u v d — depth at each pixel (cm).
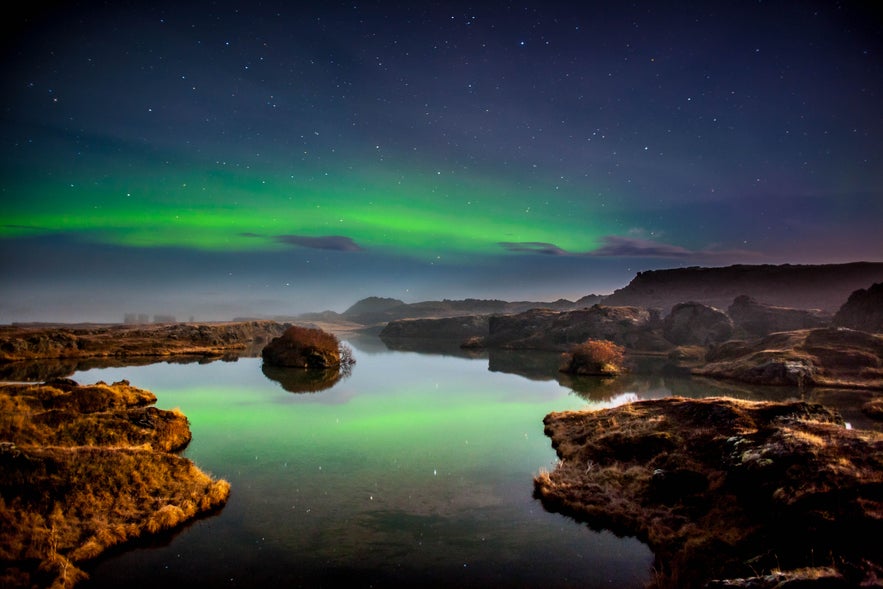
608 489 2244
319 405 4712
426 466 2784
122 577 1599
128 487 2091
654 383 6325
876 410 4131
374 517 2089
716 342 11144
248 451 3088
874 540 1311
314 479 2567
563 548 1811
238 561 1712
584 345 7606
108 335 10844
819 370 6300
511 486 2461
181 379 6347
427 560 1727
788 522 1518
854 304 10431
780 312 11969
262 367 7750
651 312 13162
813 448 1770
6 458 1955
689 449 2380
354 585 1570
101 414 3166
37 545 1648
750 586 1188
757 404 2719
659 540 1786
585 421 3409
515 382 6456
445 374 7350
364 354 11394
